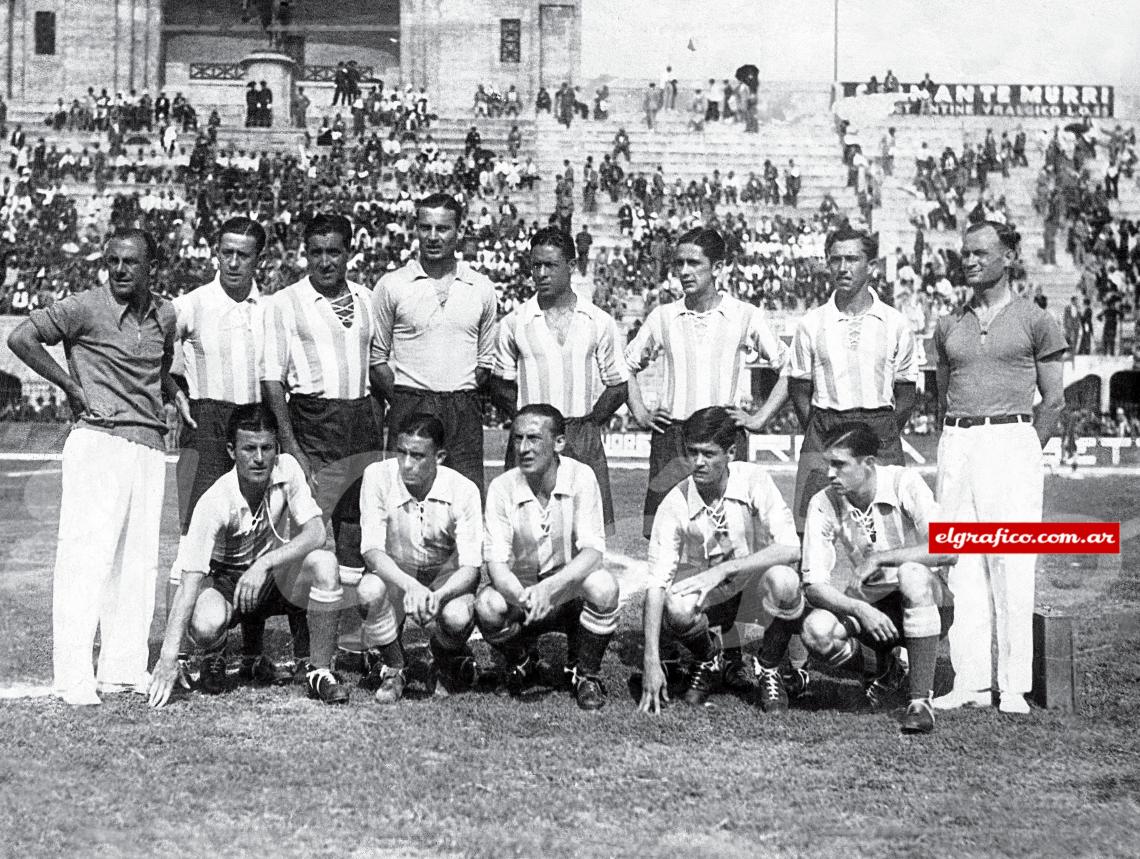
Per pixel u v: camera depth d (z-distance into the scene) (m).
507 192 22.44
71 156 22.30
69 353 4.35
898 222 21.25
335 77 25.36
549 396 4.80
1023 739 3.77
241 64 26.05
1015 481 4.26
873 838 2.93
